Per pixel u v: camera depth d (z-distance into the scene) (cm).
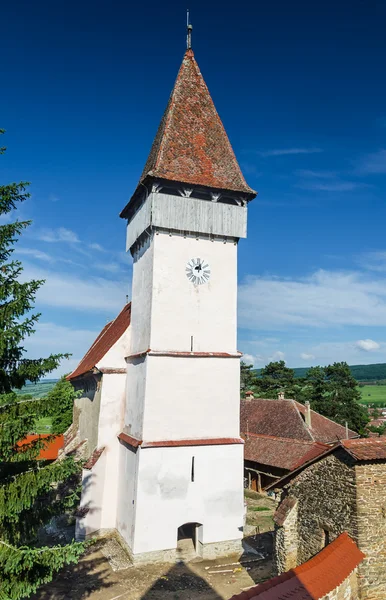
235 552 2559
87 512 2742
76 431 3922
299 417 4441
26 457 1504
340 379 6906
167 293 2705
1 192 1548
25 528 1544
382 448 1564
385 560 1486
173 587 2167
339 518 1568
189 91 3138
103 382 2973
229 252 2898
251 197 2942
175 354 2641
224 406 2716
